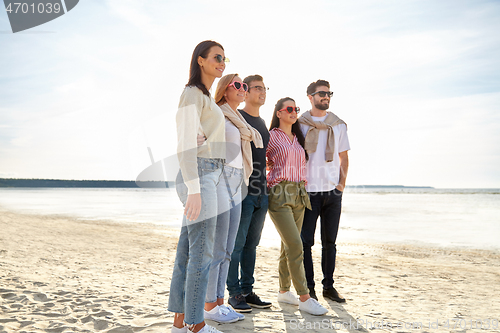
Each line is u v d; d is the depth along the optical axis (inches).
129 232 408.2
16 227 403.5
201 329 79.4
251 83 118.4
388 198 2047.2
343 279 177.8
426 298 140.9
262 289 147.1
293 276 114.3
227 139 97.0
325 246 134.8
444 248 341.4
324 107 136.7
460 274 201.3
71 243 288.7
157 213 768.9
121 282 150.1
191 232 79.0
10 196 1888.5
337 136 136.3
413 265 231.9
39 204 1122.0
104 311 104.9
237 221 99.7
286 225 114.3
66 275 160.2
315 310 110.3
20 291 126.7
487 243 378.9
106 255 231.9
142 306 112.0
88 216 665.6
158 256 235.5
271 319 103.7
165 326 92.6
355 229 511.5
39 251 235.0
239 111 118.9
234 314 100.7
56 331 88.6
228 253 101.5
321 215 135.3
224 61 84.9
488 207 1152.8
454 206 1220.5
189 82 82.0
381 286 163.0
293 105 125.3
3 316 99.3
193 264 78.9
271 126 132.1
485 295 149.0
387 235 443.8
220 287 103.7
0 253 215.6
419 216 769.6
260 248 303.9
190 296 78.5
